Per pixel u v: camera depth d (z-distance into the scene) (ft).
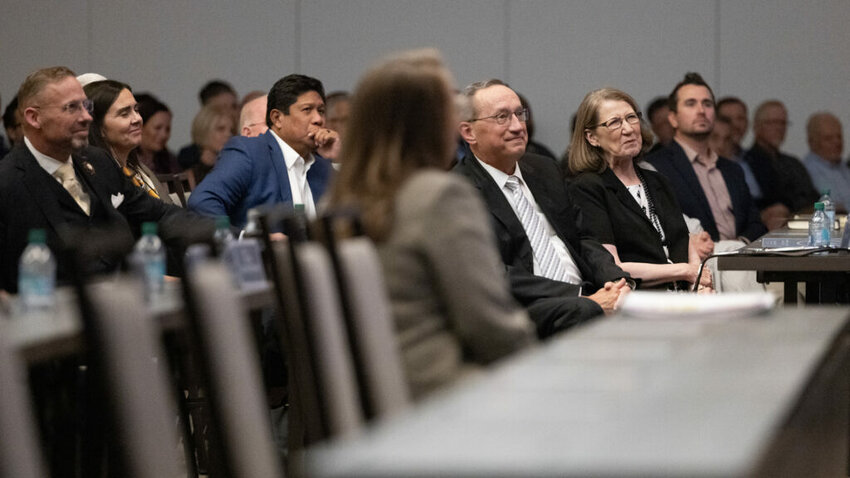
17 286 23.79
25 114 24.39
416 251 15.20
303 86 31.91
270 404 24.40
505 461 7.03
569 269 28.94
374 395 13.97
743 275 33.94
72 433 16.94
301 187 32.22
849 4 57.11
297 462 19.04
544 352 11.14
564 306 26.30
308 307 13.75
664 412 8.21
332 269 13.99
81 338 10.92
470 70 59.98
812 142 54.90
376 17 60.44
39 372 16.79
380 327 14.21
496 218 27.58
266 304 16.52
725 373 9.76
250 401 11.98
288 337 15.57
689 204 41.73
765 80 57.88
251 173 31.35
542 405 8.57
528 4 59.36
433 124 16.10
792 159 53.01
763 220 51.80
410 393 15.10
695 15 58.23
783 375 9.62
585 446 7.28
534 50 59.41
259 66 60.85
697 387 9.15
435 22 60.08
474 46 59.93
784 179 52.49
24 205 23.85
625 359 10.59
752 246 29.55
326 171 32.96
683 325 13.17
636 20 58.65
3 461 9.83
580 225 30.78
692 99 42.47
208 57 61.05
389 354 14.25
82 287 10.71
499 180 28.37
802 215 42.47
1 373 9.90
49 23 61.26
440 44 60.08
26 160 24.25
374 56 60.44
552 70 59.36
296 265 13.80
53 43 61.26
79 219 24.49
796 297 28.12
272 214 15.56
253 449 11.89
